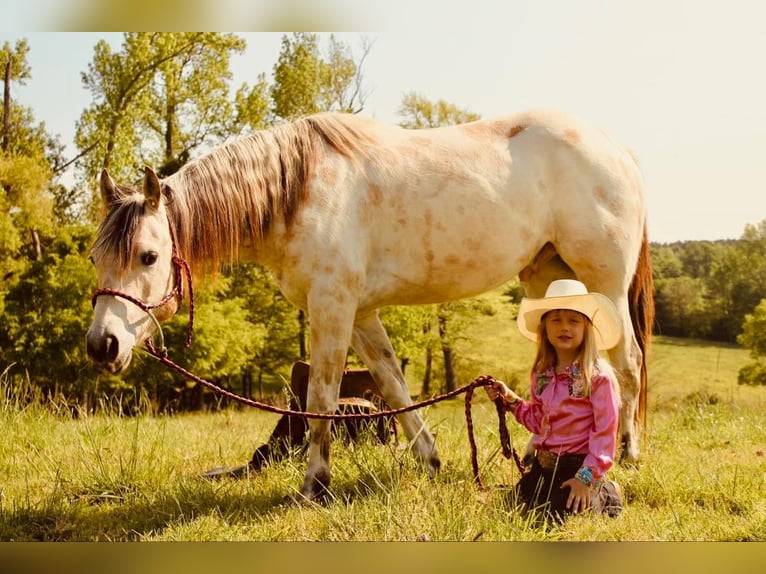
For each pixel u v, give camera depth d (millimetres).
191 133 24062
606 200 4312
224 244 3820
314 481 3805
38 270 19625
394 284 4074
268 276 23172
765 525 3195
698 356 31688
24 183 20453
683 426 6289
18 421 5598
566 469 3301
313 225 3816
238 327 20609
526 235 4238
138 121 23391
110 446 5121
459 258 4086
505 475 4188
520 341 25672
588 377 3275
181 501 3768
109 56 22609
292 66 21328
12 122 23297
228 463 4879
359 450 4418
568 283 3383
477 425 5648
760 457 4672
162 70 23016
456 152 4141
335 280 3811
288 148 3900
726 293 37000
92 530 3459
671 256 43031
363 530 3225
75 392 18359
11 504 3732
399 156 4051
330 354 3820
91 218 22438
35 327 18672
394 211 3986
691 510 3592
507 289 25094
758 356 27609
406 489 3824
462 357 25531
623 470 4172
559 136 4324
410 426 4262
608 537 3141
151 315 3549
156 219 3564
